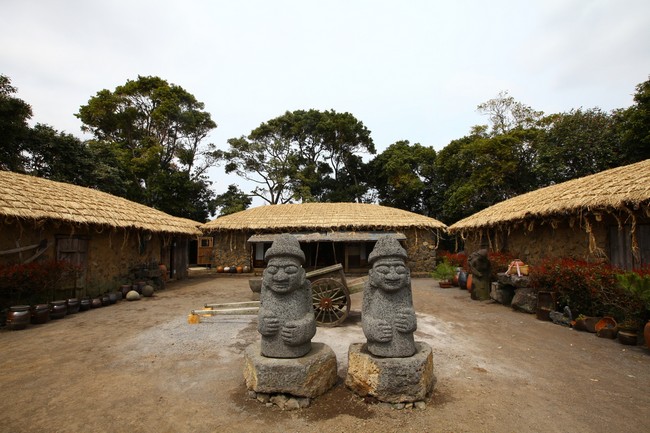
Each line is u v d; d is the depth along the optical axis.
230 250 19.38
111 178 20.12
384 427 3.35
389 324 3.86
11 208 8.03
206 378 4.55
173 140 29.47
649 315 5.94
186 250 17.94
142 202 24.75
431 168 29.98
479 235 14.54
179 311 9.13
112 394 4.11
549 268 7.89
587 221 7.83
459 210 23.80
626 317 6.23
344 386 4.24
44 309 7.78
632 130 14.85
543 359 5.18
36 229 9.20
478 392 4.06
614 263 7.70
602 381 4.38
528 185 21.42
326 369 4.07
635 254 7.18
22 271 8.00
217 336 6.55
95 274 11.06
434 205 29.05
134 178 24.69
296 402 3.76
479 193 23.08
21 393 4.15
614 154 16.31
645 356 5.29
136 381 4.47
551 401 3.84
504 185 22.14
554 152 17.73
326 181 34.31
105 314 8.77
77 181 18.73
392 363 3.73
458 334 6.61
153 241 14.51
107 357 5.39
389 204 32.94
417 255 18.05
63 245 9.96
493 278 11.45
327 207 20.56
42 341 6.29
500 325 7.32
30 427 3.41
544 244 10.17
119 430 3.35
